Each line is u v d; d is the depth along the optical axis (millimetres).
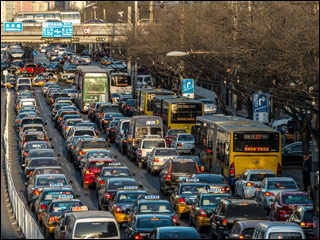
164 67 199125
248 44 112625
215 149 104125
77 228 53125
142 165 119625
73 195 75938
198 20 164750
